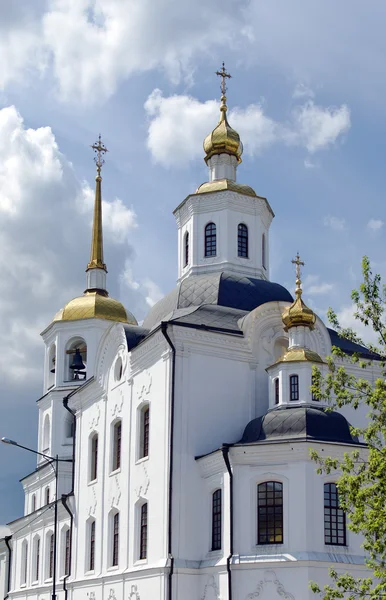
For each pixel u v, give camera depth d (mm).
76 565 50062
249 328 43156
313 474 36750
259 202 51062
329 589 28594
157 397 42312
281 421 38438
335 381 29703
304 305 41812
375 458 27953
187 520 39594
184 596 38406
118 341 47719
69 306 63500
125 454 45250
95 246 66438
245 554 36656
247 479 37500
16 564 65250
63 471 60844
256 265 50281
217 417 41500
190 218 51125
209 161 53062
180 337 41625
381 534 27734
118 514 45562
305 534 35906
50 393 62500
